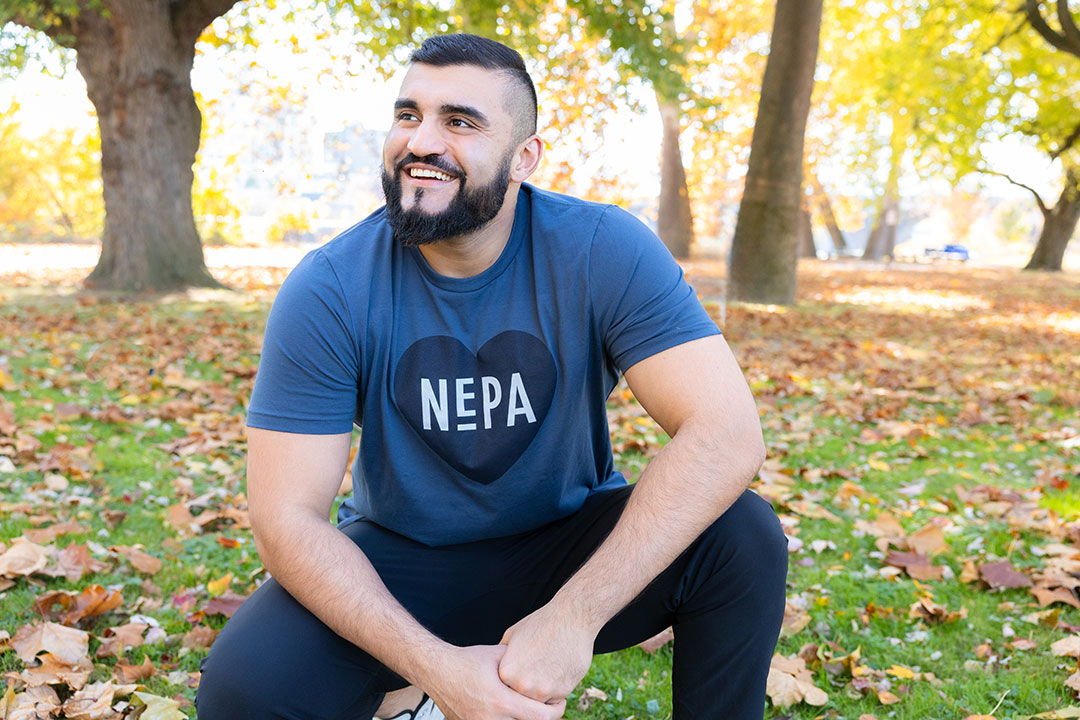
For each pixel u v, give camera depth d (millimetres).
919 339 10258
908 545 3309
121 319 8773
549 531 1785
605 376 1779
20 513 3299
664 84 11531
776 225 13500
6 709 2006
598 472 1927
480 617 1774
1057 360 8805
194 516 3469
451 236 1557
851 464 4566
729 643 1605
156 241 11922
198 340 7590
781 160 13359
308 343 1572
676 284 1656
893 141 22672
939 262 39219
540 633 1438
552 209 1705
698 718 1654
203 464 4082
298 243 26906
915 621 2773
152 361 6555
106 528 3256
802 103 13172
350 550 1516
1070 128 22594
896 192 27266
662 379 1612
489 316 1644
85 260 19531
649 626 1699
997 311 14727
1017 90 20703
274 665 1438
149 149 11805
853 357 8312
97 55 11656
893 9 18469
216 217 23578
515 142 1595
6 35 10430
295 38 13711
